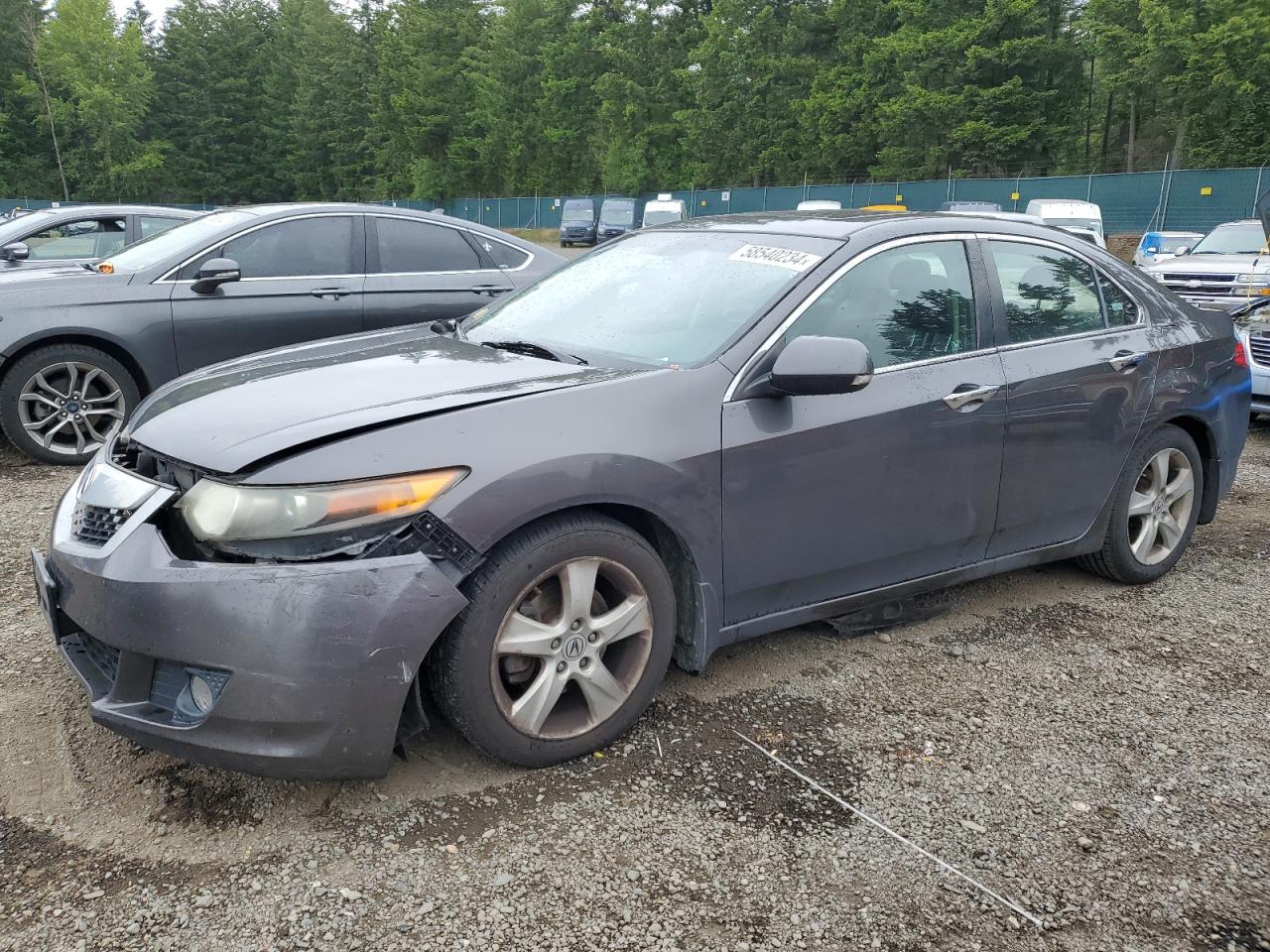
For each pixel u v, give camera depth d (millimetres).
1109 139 53625
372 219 6902
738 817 2697
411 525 2529
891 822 2705
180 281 6285
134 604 2467
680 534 2965
